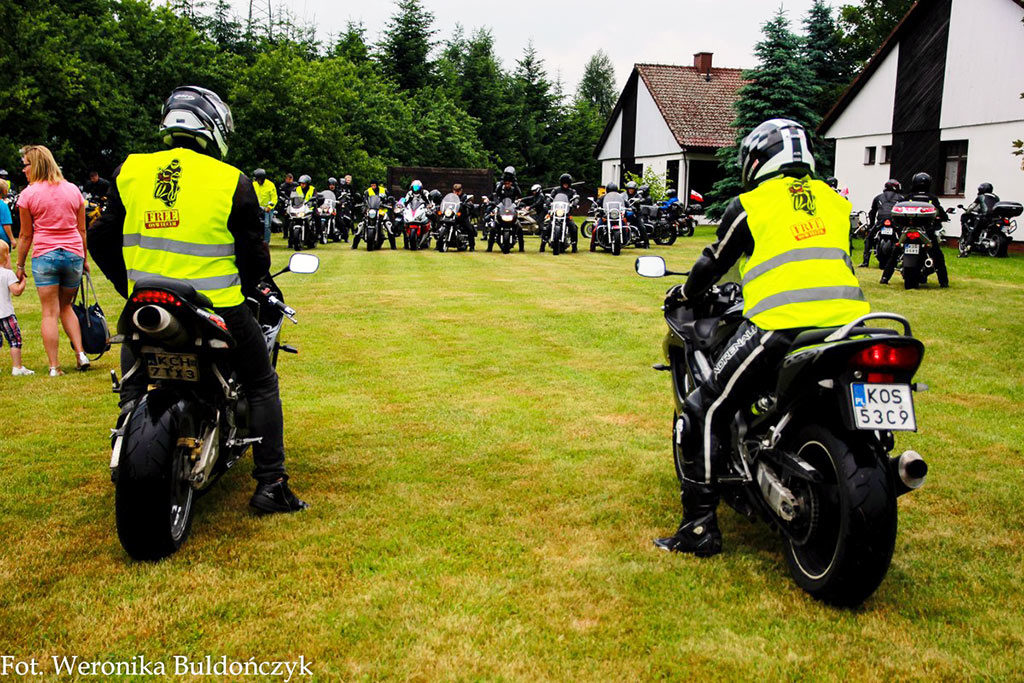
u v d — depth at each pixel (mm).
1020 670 2734
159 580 3301
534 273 14484
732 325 3609
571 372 6977
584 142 59250
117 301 10852
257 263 3801
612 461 4824
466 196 20266
